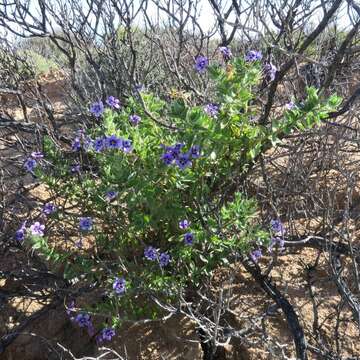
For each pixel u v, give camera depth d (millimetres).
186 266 757
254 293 811
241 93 697
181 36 991
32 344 833
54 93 1624
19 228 850
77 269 774
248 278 840
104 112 852
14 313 875
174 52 1088
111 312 748
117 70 1066
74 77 1120
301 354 673
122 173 703
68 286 857
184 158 680
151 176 709
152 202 723
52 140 914
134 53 919
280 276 833
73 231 930
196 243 772
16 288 913
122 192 719
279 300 742
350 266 823
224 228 748
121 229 787
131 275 727
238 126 719
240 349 732
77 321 748
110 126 753
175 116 670
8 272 872
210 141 698
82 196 818
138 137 743
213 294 809
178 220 755
